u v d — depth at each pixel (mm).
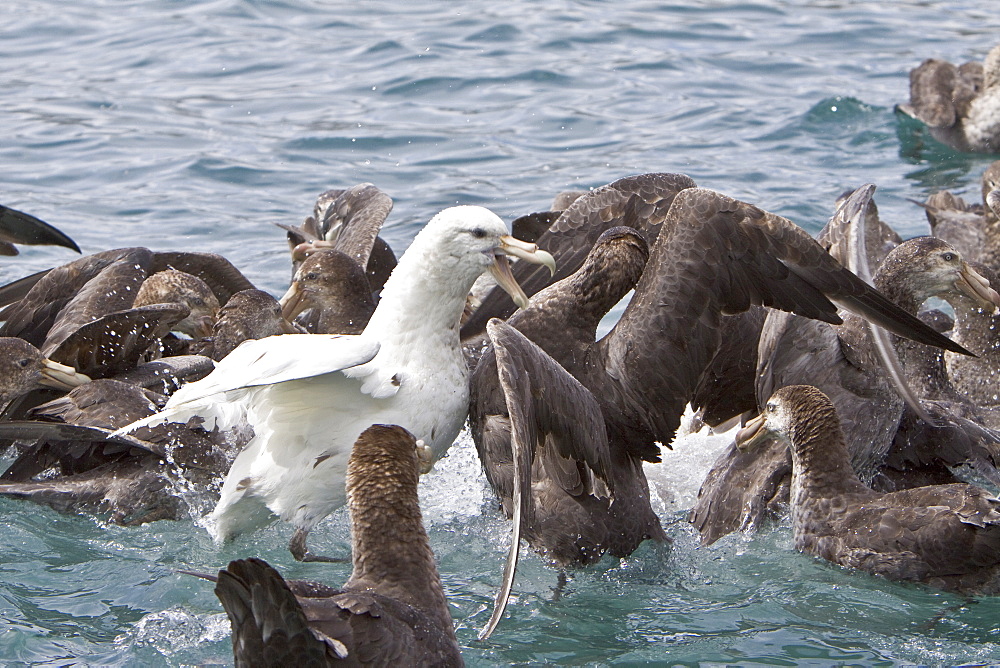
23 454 13414
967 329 15812
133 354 13906
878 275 14555
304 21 31500
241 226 20922
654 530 12156
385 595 8797
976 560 11016
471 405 11805
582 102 26203
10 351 13055
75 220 20906
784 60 28781
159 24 31297
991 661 10180
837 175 22969
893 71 28109
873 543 11461
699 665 10172
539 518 11641
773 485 12719
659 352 11734
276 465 11398
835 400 12852
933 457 13383
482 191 21953
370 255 17750
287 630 7656
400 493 9008
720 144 24125
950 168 23406
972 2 33531
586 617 10984
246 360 10531
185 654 10008
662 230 11938
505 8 32312
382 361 11305
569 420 10430
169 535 12398
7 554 11742
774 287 11742
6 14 32031
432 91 26859
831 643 10492
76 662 9898
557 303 11805
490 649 10398
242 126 25016
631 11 32250
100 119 25297
